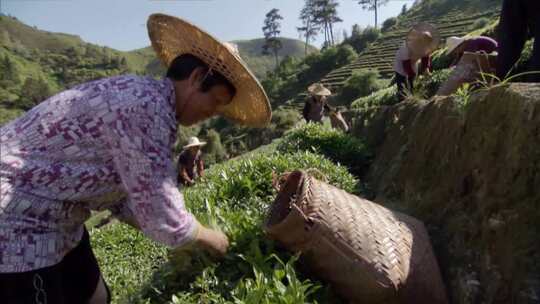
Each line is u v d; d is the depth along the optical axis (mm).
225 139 37438
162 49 2205
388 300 2383
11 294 1685
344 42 60438
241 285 2342
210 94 1907
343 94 29016
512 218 2379
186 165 7363
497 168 2631
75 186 1690
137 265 4172
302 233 2453
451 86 4676
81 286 2170
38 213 1688
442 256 2873
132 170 1630
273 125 30438
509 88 2766
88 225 8516
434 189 3406
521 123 2490
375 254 2424
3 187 1619
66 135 1632
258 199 3908
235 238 2771
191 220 1780
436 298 2539
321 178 3330
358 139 6520
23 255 1675
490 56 4535
